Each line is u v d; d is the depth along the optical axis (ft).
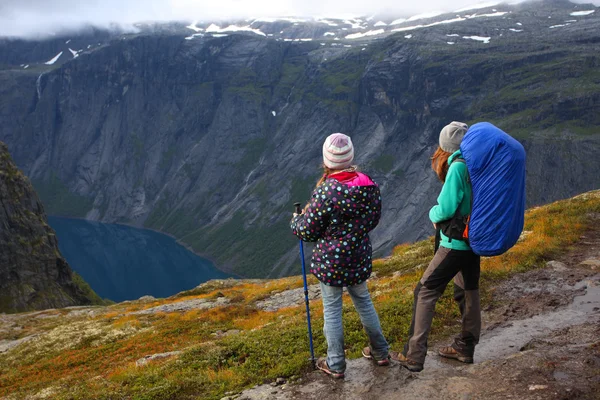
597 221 27.17
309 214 10.40
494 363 11.05
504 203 9.42
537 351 11.27
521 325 14.16
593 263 19.02
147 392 14.26
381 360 11.66
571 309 14.93
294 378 12.17
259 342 16.48
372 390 10.83
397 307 17.46
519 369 10.46
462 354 11.58
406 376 11.12
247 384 12.96
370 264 10.80
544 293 16.65
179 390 13.88
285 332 17.04
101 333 44.47
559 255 21.12
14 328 76.74
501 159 9.41
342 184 10.11
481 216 9.57
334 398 10.85
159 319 48.91
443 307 15.99
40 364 37.29
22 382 32.04
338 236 10.39
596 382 9.43
